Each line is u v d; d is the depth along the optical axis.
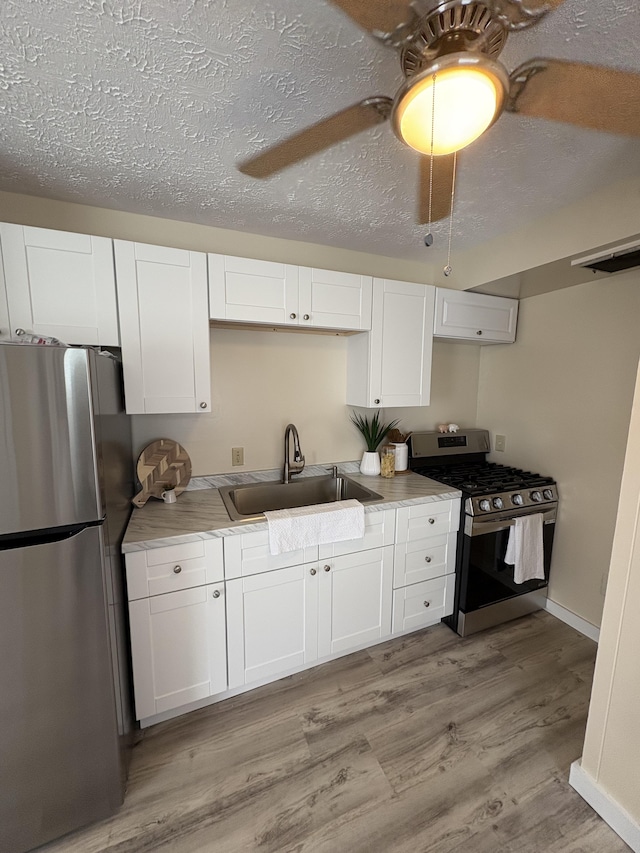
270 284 1.80
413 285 2.16
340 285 1.97
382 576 1.93
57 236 1.42
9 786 1.08
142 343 1.58
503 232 1.97
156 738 1.51
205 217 1.80
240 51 0.89
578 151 1.28
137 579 1.41
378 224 1.87
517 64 0.93
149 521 1.60
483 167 1.38
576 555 2.20
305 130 1.18
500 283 2.12
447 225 1.89
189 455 2.04
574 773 1.33
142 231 1.78
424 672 1.86
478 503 2.03
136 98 1.04
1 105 1.06
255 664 1.68
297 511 1.71
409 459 2.55
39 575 1.04
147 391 1.61
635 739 1.16
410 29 0.83
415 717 1.61
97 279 1.49
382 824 1.22
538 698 1.71
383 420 2.58
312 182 1.49
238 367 2.12
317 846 1.16
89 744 1.18
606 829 1.21
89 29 0.83
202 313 1.68
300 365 2.28
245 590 1.61
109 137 1.21
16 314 1.39
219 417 2.10
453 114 0.81
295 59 0.92
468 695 1.73
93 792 1.20
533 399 2.44
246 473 2.17
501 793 1.32
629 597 1.16
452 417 2.82
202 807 1.27
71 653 1.11
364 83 1.00
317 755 1.45
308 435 2.35
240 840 1.18
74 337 1.48
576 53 0.90
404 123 0.86
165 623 1.48
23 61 0.91
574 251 1.66
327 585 1.80
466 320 2.34
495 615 2.20
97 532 1.12
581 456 2.16
